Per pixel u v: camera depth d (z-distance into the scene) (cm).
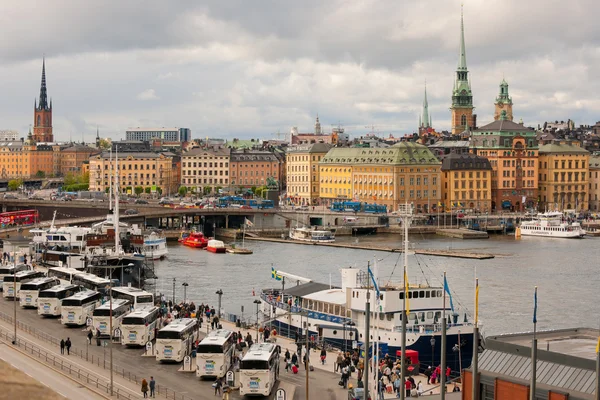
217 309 18450
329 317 14525
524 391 7888
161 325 14488
